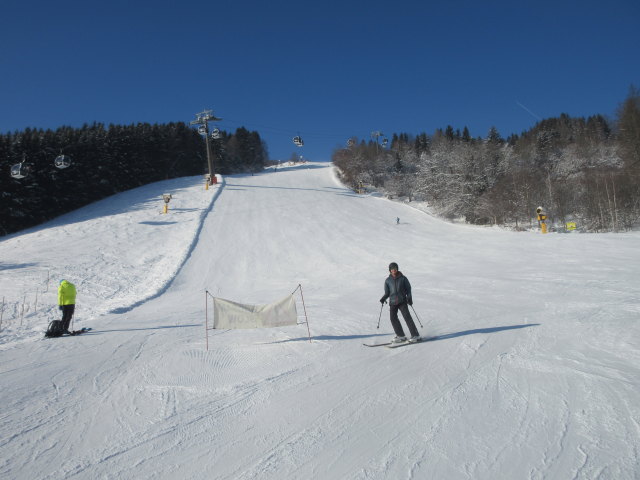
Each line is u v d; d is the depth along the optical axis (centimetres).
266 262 2823
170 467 375
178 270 2539
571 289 1194
